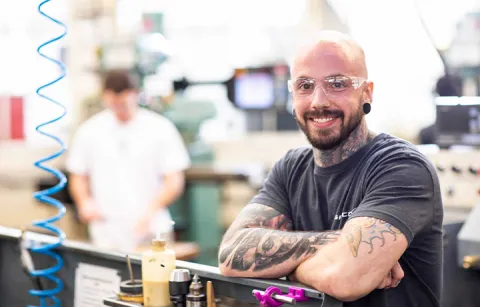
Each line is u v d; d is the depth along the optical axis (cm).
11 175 536
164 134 395
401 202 166
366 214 164
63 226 514
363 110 184
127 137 391
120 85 379
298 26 594
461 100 273
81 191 397
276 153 579
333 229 184
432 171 174
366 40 529
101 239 397
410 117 509
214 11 625
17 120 539
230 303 173
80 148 396
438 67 496
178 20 637
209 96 599
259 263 168
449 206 267
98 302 204
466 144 272
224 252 174
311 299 154
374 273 157
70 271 214
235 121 602
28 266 217
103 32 532
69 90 557
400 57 514
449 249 230
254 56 610
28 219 529
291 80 188
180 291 168
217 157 601
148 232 387
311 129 183
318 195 189
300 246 165
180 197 512
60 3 566
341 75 179
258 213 196
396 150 177
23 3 588
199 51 627
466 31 288
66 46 557
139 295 176
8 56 589
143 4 586
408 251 173
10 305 237
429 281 177
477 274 238
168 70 559
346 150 184
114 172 392
